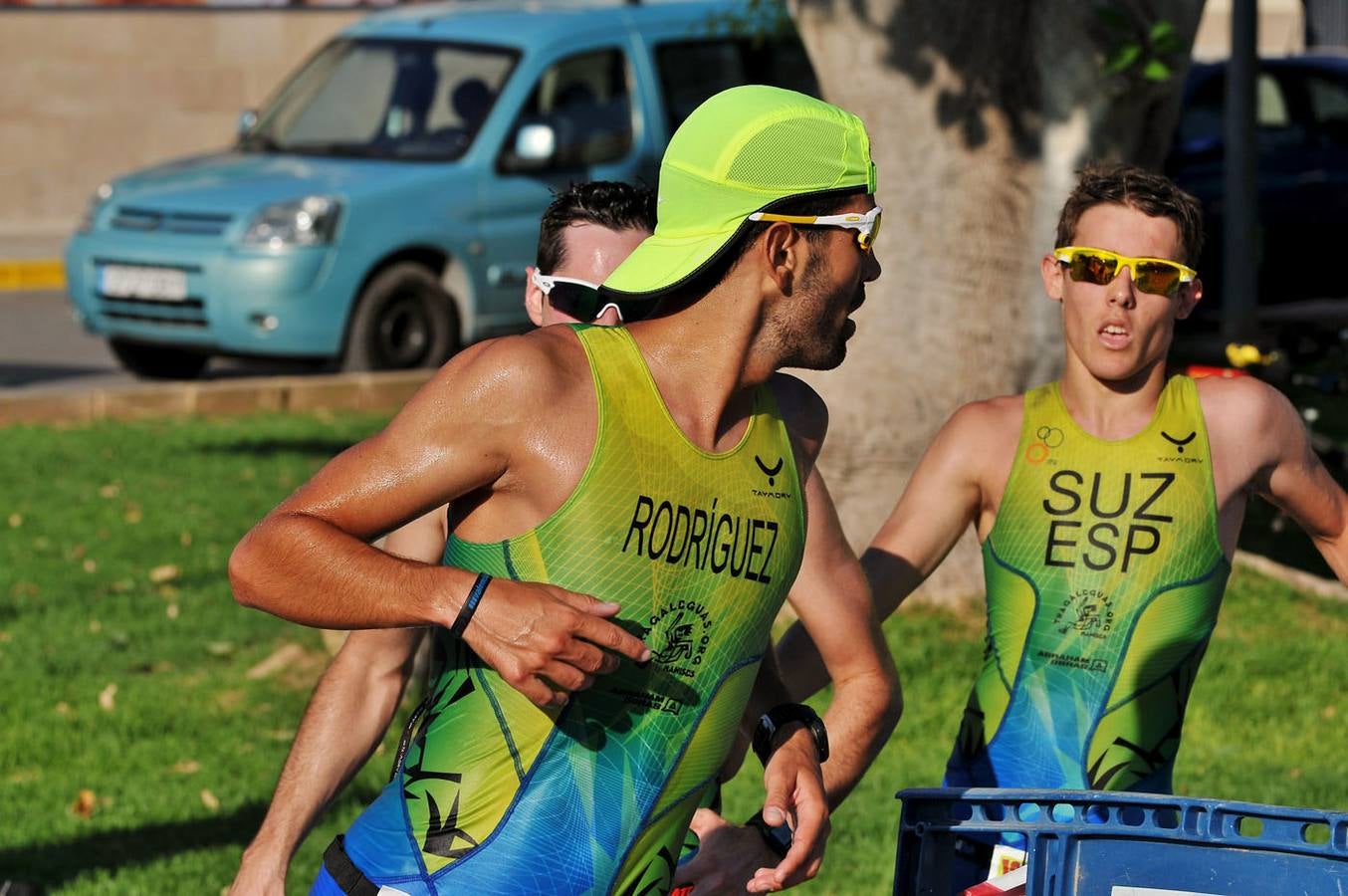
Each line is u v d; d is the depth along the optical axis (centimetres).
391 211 2695
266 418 2661
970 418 776
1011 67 1638
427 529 684
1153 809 551
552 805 536
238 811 1292
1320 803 1265
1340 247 3105
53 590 1825
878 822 1234
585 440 529
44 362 3181
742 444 552
